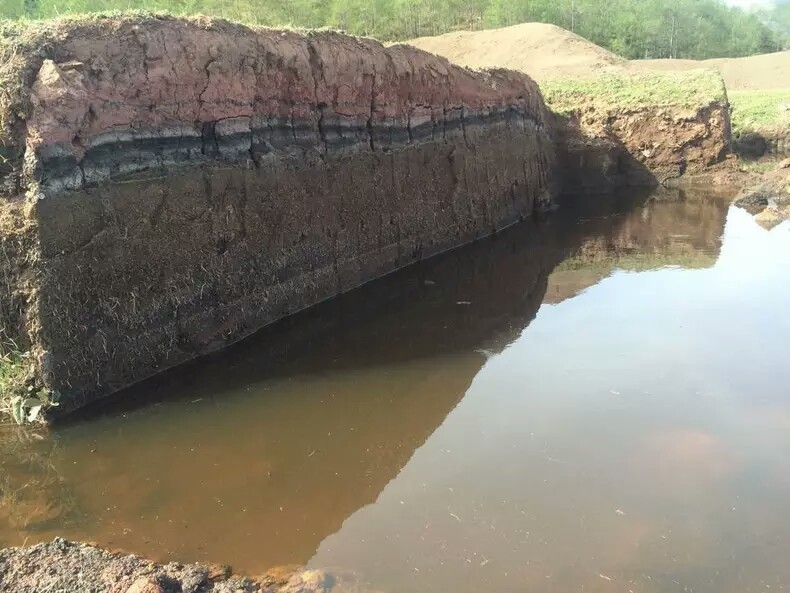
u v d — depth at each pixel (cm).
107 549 573
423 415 825
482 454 739
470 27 5931
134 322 852
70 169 779
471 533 609
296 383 902
